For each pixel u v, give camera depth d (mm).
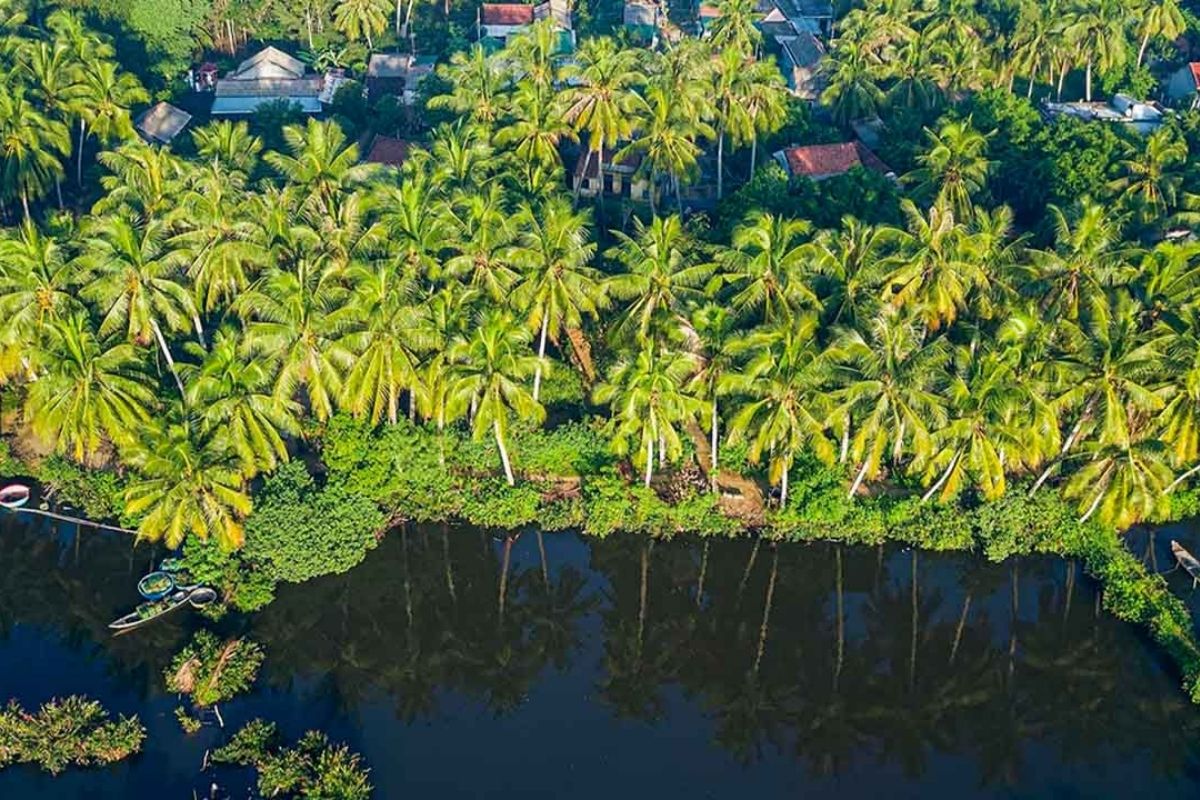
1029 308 67125
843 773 58125
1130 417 65938
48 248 67562
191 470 60750
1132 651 63938
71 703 57656
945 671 65250
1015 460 64938
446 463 72312
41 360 64812
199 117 114062
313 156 77188
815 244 68562
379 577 69062
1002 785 57500
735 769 58031
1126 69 118938
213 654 60312
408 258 69938
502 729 59875
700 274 69625
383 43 129375
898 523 69500
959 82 108625
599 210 97500
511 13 132750
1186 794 56781
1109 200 88938
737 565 70062
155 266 68312
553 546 70625
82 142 99438
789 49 127625
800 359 63500
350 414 71125
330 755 55375
